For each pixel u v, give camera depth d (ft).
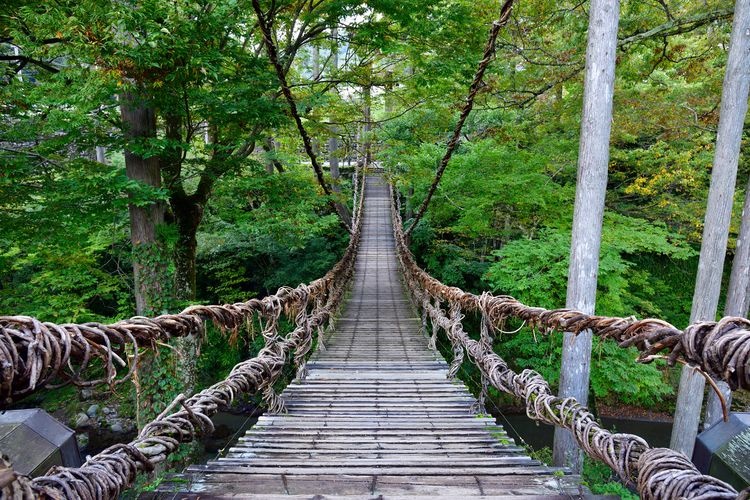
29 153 14.03
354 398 10.20
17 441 2.81
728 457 2.69
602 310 19.79
